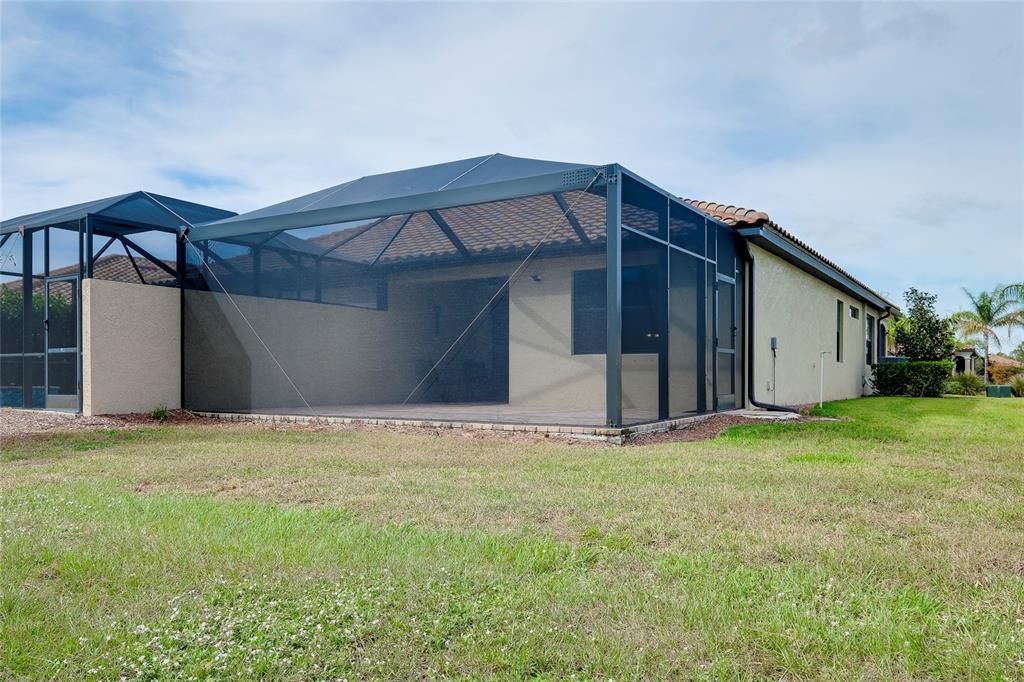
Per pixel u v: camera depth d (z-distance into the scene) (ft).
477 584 8.95
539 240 37.47
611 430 23.35
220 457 20.17
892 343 96.07
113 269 33.45
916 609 8.05
